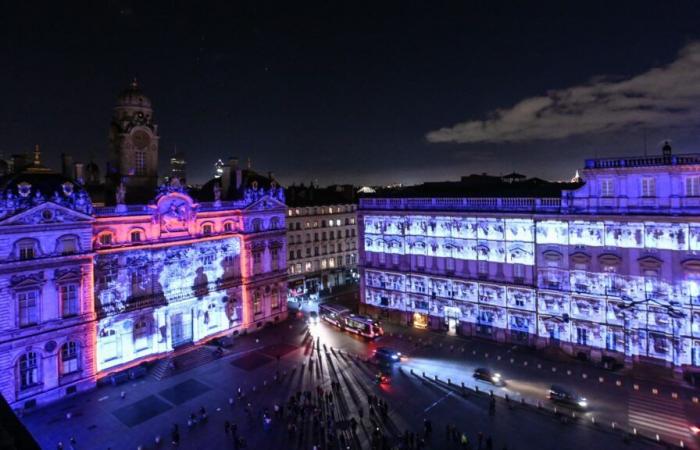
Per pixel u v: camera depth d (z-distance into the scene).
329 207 114.94
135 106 77.38
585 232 65.06
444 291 79.25
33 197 54.62
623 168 61.12
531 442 46.44
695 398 53.22
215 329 77.19
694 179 57.16
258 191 84.25
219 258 78.19
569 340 66.69
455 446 46.00
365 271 89.50
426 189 93.44
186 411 54.62
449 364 66.12
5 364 52.62
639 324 60.94
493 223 73.31
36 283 54.94
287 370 65.62
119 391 59.75
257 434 49.22
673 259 58.59
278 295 87.94
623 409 52.06
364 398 56.69
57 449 47.00
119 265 64.31
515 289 71.44
